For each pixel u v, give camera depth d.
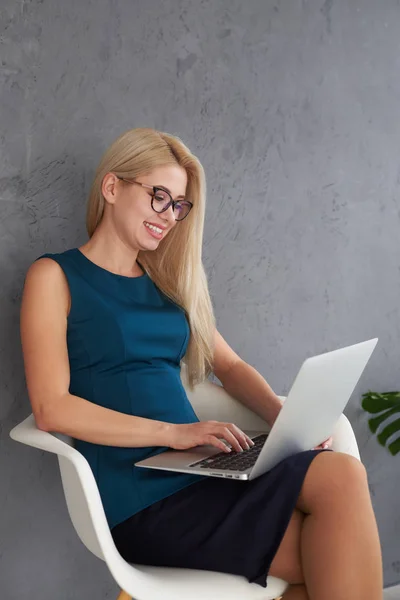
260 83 2.42
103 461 1.76
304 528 1.60
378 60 2.72
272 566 1.62
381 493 2.80
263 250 2.47
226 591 1.58
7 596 2.01
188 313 2.00
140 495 1.71
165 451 1.78
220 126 2.34
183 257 1.99
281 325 2.53
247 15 2.38
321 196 2.60
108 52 2.10
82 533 1.64
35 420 1.70
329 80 2.59
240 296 2.43
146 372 1.84
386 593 2.75
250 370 2.06
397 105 2.78
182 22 2.24
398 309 2.82
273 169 2.47
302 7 2.51
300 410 1.56
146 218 1.87
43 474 2.06
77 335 1.80
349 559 1.53
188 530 1.65
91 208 1.94
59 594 2.11
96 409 1.69
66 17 2.02
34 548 2.05
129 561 1.72
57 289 1.77
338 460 1.61
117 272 1.91
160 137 1.91
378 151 2.74
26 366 1.72
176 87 2.24
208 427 1.70
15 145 1.95
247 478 1.55
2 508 1.99
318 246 2.60
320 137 2.58
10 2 1.92
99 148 2.10
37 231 2.00
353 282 2.70
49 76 2.00
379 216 2.76
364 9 2.67
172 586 1.56
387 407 2.55
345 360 1.63
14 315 1.97
